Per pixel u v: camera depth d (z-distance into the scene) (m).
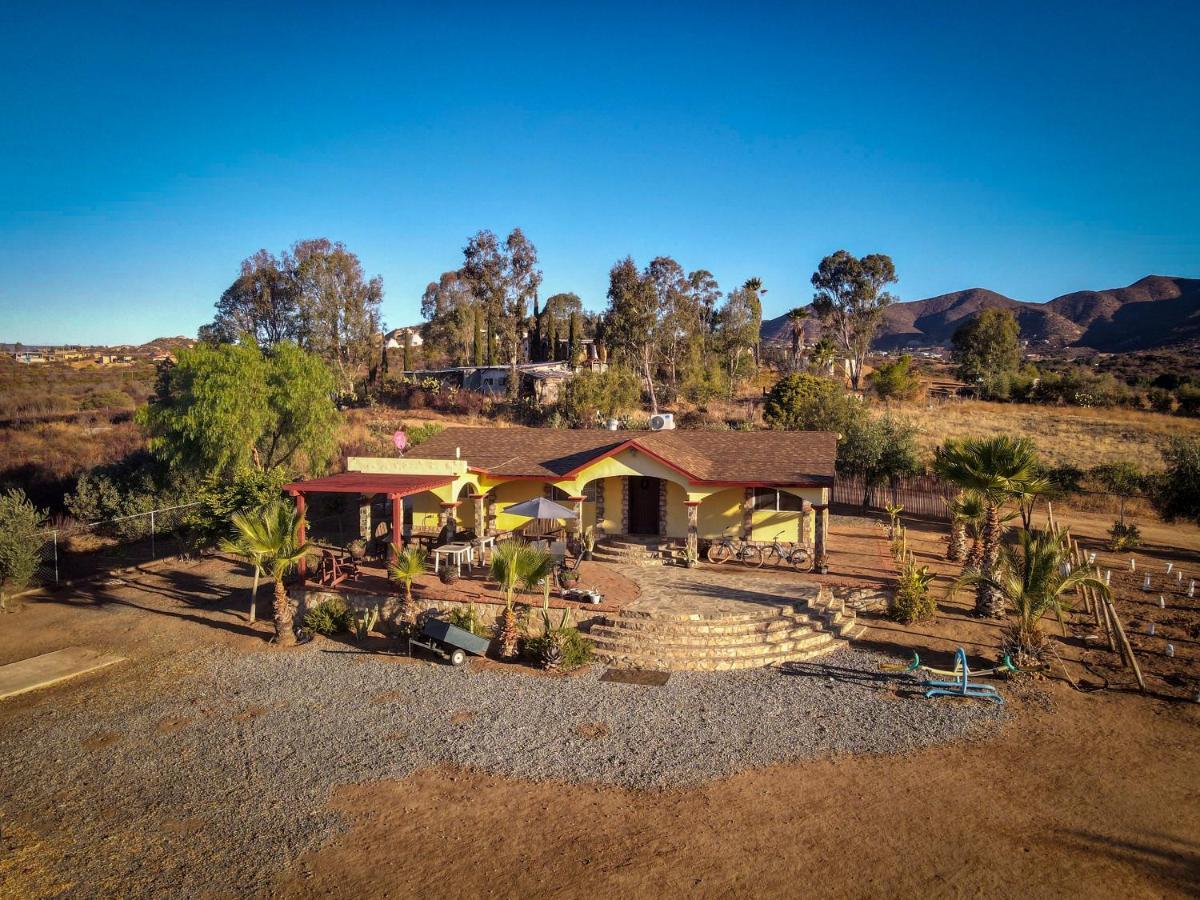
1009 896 10.20
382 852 11.66
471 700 17.03
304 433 36.34
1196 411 65.56
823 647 19.36
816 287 95.19
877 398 78.75
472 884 10.81
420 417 63.44
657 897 10.42
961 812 12.24
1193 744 14.24
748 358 90.31
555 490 28.20
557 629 19.30
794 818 12.21
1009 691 16.78
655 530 28.28
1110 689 16.80
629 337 67.06
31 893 10.85
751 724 15.52
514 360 74.38
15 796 13.61
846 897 10.29
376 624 21.97
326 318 72.25
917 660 17.58
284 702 17.31
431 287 115.19
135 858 11.67
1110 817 11.99
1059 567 19.20
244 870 11.30
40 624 23.17
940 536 32.22
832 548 28.69
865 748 14.43
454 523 26.05
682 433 31.25
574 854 11.45
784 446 28.20
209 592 26.45
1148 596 23.52
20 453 46.69
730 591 22.22
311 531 34.59
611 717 16.00
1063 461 46.94
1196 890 10.26
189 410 33.22
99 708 17.27
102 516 33.88
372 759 14.59
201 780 14.01
